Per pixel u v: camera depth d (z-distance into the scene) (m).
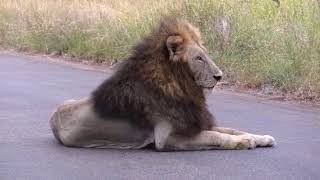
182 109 10.55
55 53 26.25
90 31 25.33
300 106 15.46
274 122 13.55
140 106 10.58
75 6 29.34
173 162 10.11
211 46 20.19
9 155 10.63
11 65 23.19
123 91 10.66
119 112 10.70
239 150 10.84
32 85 18.53
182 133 10.62
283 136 12.16
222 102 15.93
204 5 20.98
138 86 10.60
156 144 10.59
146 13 23.09
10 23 30.23
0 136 12.09
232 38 20.03
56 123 11.30
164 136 10.54
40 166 9.95
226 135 10.84
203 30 20.55
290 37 18.59
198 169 9.75
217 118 14.00
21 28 29.09
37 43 27.30
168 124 10.55
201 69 10.52
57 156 10.51
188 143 10.68
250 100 16.23
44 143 11.45
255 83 17.78
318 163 10.16
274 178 9.35
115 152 10.72
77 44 25.34
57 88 18.03
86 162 10.13
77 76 20.44
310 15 19.58
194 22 20.75
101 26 25.27
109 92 10.76
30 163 10.12
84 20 26.28
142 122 10.64
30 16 29.62
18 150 10.95
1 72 21.31
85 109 10.93
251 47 19.61
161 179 9.27
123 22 24.05
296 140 11.78
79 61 24.39
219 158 10.34
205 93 10.75
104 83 10.92
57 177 9.37
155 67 10.57
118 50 22.95
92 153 10.67
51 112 14.55
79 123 10.92
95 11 27.38
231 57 19.44
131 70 10.73
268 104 15.69
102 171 9.66
